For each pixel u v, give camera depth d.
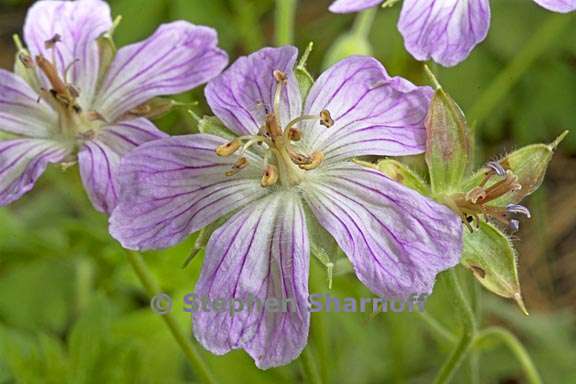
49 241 0.22
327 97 0.17
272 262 0.17
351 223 0.17
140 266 0.19
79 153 0.18
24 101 0.18
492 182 0.17
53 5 0.19
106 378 0.21
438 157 0.17
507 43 0.26
